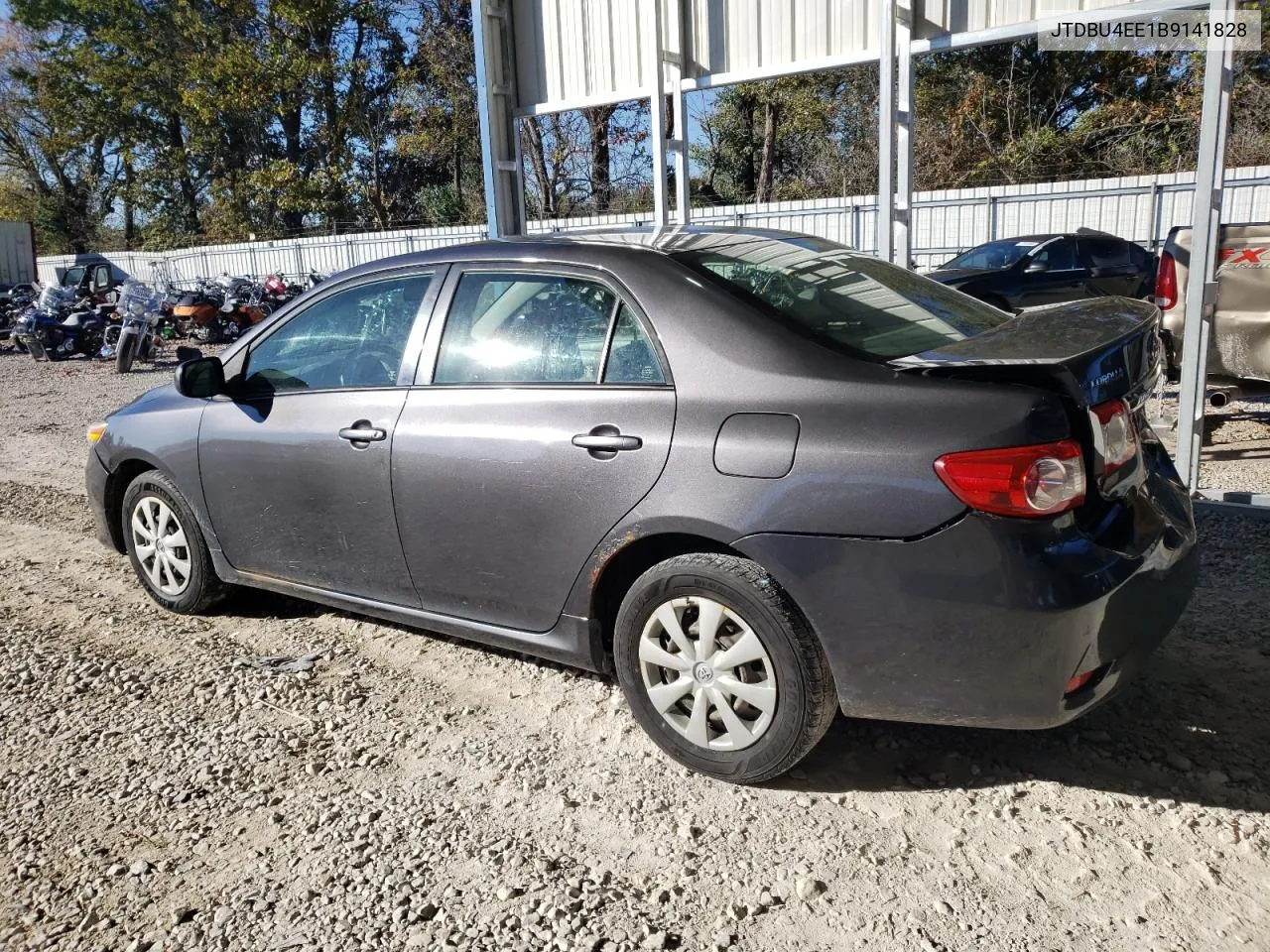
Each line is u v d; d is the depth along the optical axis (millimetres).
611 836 2793
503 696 3664
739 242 3568
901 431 2631
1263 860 2549
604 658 3301
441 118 33188
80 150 45562
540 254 3461
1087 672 2586
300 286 21078
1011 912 2412
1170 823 2719
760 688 2852
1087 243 13391
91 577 5234
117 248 49406
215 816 2973
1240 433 7484
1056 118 26828
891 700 2721
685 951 2334
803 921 2416
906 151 7012
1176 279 6664
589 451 3098
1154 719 3248
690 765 3045
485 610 3498
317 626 4418
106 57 39469
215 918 2521
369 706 3633
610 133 31234
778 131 32156
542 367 3334
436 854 2742
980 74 26844
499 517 3330
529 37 8422
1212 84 4703
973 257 13844
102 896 2629
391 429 3600
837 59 7062
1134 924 2350
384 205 37219
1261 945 2266
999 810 2822
